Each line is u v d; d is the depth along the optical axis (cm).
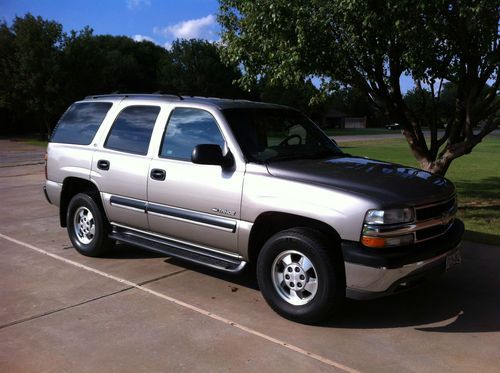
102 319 438
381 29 677
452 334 413
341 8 666
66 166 624
